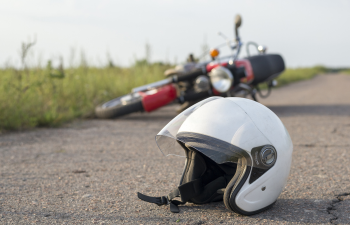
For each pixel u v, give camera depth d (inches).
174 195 79.0
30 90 219.6
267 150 71.9
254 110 75.4
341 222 72.3
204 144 70.3
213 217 75.5
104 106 234.8
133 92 224.1
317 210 79.0
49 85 249.0
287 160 76.6
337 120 214.5
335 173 108.7
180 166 120.0
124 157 133.3
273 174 73.7
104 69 348.5
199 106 78.7
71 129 195.5
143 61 370.3
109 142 161.0
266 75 231.9
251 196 72.7
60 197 90.6
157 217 76.5
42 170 116.2
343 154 132.3
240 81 210.2
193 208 81.1
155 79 345.4
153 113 265.4
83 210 81.4
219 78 190.4
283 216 75.7
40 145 154.5
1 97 197.2
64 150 145.3
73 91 268.1
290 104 311.6
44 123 203.5
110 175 110.3
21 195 92.0
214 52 197.3
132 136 175.0
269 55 243.6
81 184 101.5
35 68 253.9
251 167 71.3
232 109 74.4
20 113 197.0
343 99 349.7
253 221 73.0
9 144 155.3
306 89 515.8
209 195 80.5
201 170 79.7
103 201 87.4
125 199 88.8
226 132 71.1
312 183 99.3
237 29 199.5
